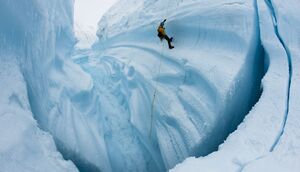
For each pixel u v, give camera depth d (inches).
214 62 285.4
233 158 188.5
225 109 259.9
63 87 334.6
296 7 275.4
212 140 269.0
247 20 276.4
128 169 340.5
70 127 305.3
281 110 220.5
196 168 185.0
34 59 273.7
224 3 304.8
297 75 239.8
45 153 232.1
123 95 454.3
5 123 203.5
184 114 292.0
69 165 253.9
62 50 385.1
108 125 398.3
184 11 360.2
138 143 366.0
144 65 416.8
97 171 313.9
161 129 315.9
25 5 259.3
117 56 555.5
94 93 419.2
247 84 274.5
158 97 341.4
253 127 215.5
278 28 266.2
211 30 310.5
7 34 233.0
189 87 305.6
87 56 773.9
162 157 300.8
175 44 363.9
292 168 175.8
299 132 202.2
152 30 440.5
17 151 197.2
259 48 284.0
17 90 230.1
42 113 271.9
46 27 303.9
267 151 194.4
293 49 255.1
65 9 398.0
